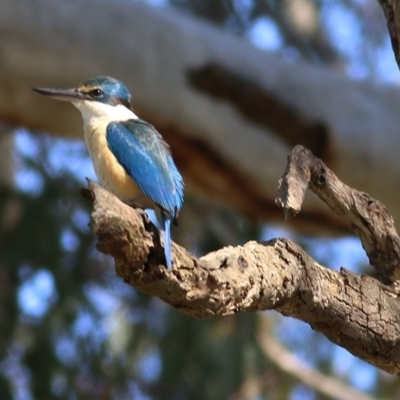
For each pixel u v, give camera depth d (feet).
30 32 42.09
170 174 26.35
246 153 44.21
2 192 50.39
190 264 18.44
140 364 53.52
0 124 54.70
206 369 52.70
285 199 21.67
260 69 44.34
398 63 23.73
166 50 43.47
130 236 17.25
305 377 61.36
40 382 49.60
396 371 22.65
